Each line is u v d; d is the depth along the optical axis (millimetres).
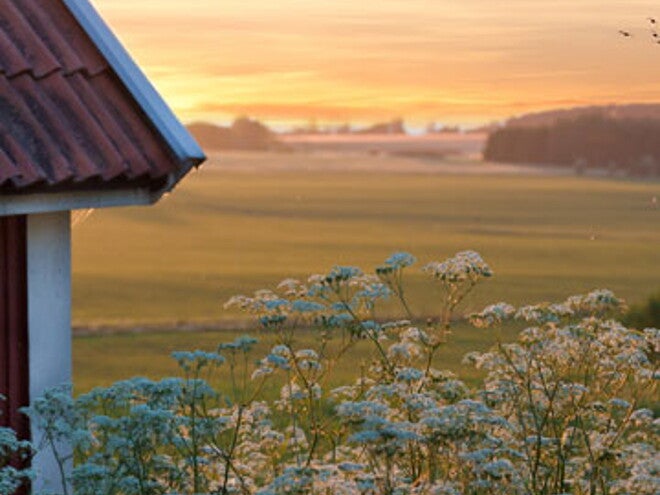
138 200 2301
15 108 2209
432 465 2207
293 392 2352
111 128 2275
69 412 2135
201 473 2234
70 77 2291
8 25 2291
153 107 2314
